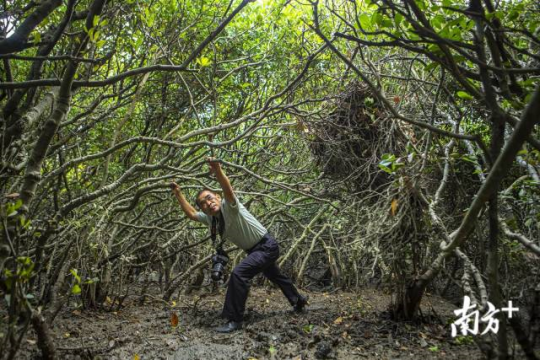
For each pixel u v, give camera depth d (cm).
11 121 338
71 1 258
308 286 716
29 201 252
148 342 395
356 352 358
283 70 600
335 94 509
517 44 305
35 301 409
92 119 497
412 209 405
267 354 364
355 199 518
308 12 547
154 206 694
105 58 283
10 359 223
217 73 605
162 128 621
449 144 373
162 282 668
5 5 334
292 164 685
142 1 456
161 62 521
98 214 495
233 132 640
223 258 465
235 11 259
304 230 680
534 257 322
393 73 489
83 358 348
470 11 200
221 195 560
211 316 486
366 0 217
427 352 348
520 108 202
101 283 506
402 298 416
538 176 323
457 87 422
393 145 454
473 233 413
